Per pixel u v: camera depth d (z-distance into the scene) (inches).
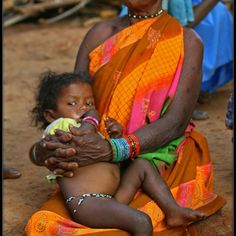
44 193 238.4
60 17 623.8
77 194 182.5
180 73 197.8
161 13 204.5
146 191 189.2
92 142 182.9
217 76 340.5
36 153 190.9
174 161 200.1
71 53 512.7
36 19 631.2
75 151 180.9
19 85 424.8
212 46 327.6
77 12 632.4
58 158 183.8
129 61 198.2
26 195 236.4
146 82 196.4
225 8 336.2
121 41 202.1
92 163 185.5
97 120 189.2
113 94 197.6
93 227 178.9
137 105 195.0
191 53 199.6
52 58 501.7
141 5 200.4
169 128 193.2
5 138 314.2
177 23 203.0
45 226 181.6
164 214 186.9
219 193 232.2
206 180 206.2
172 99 196.5
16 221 213.9
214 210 204.5
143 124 194.4
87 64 208.7
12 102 386.3
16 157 284.4
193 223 199.0
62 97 193.8
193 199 199.5
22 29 601.6
